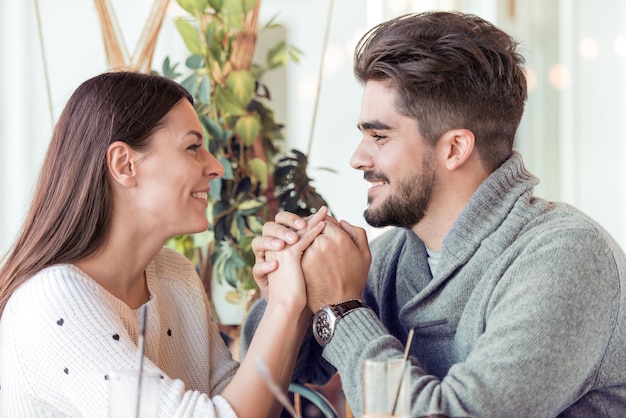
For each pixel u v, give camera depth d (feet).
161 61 10.04
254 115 9.21
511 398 4.44
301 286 5.10
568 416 4.87
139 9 9.96
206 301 6.00
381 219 5.32
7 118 9.69
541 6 12.09
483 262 5.09
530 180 5.27
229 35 8.79
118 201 5.02
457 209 5.26
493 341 4.59
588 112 12.19
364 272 5.26
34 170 9.72
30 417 4.82
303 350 5.95
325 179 11.03
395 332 5.74
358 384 4.71
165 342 5.55
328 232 5.18
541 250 4.80
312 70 10.89
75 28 9.83
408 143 5.18
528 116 12.25
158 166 5.00
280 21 10.78
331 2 9.97
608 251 4.83
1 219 9.64
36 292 4.79
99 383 4.61
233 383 4.87
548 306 4.58
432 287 5.25
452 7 11.27
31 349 4.74
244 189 8.71
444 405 4.44
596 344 4.69
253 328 6.08
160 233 5.12
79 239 4.98
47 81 8.95
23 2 9.69
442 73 5.08
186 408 4.58
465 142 5.16
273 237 5.26
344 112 10.99
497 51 5.19
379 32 5.32
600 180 12.19
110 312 4.82
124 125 4.94
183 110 5.14
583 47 12.12
